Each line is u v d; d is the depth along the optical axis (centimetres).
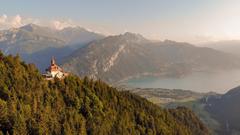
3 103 15250
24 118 15212
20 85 17962
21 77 18775
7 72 18612
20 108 15650
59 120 16812
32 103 16800
